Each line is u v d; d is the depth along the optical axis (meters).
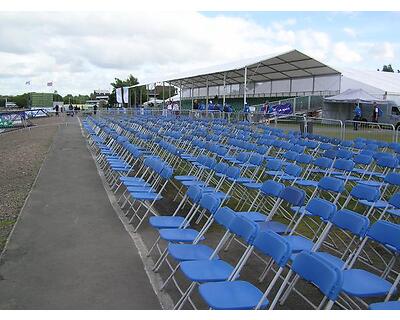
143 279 4.43
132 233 5.93
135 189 6.84
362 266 5.12
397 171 9.08
